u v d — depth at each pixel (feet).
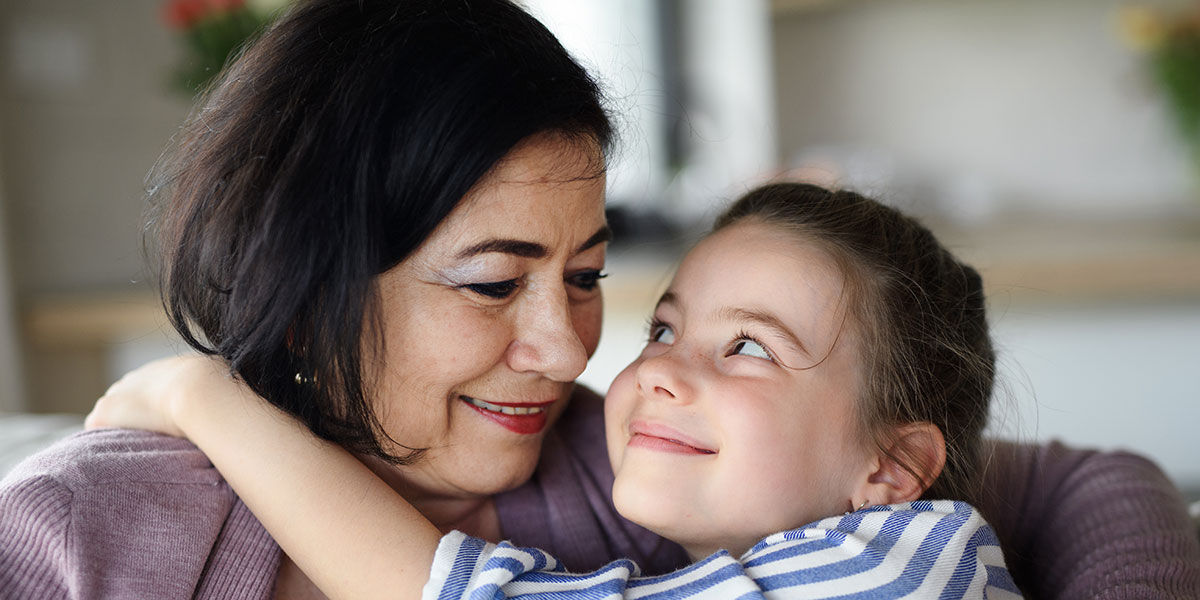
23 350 8.06
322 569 2.50
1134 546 2.98
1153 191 9.09
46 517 2.36
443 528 2.94
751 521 2.84
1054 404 7.03
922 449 3.07
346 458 2.64
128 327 7.75
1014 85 9.25
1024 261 6.66
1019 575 3.35
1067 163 9.23
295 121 2.44
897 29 9.41
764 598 2.52
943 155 9.46
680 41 10.06
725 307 2.97
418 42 2.41
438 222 2.42
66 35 8.86
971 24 9.26
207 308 2.64
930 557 2.65
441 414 2.65
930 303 3.17
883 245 3.15
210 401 2.69
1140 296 6.84
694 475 2.82
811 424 2.87
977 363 3.30
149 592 2.41
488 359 2.59
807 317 2.94
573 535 3.02
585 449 3.28
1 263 7.93
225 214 2.50
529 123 2.43
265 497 2.56
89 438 2.69
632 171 8.80
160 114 9.21
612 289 6.81
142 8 9.08
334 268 2.41
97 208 9.04
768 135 9.48
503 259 2.49
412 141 2.37
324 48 2.48
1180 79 7.95
